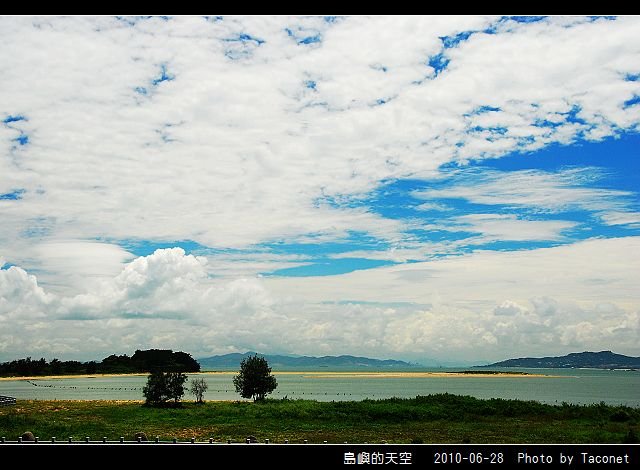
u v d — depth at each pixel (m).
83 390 121.69
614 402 93.81
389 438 36.38
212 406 61.00
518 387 162.12
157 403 63.22
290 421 48.22
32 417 50.69
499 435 38.03
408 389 144.00
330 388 148.00
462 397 59.00
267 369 70.12
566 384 189.50
